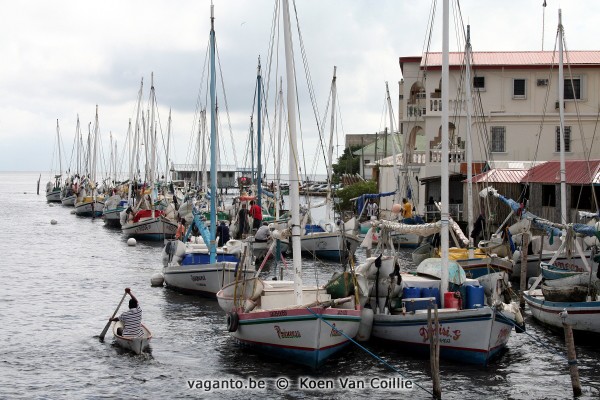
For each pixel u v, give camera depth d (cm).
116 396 1759
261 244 3766
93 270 3819
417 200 5559
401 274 2303
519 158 5009
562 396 1770
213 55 3022
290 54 1991
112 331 2298
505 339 2038
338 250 3991
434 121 5134
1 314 2650
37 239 5531
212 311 2689
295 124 2003
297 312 1886
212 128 3033
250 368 1962
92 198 8175
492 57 5200
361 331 2097
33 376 1908
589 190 3853
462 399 1741
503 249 3055
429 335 1766
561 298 2309
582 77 4959
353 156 11300
